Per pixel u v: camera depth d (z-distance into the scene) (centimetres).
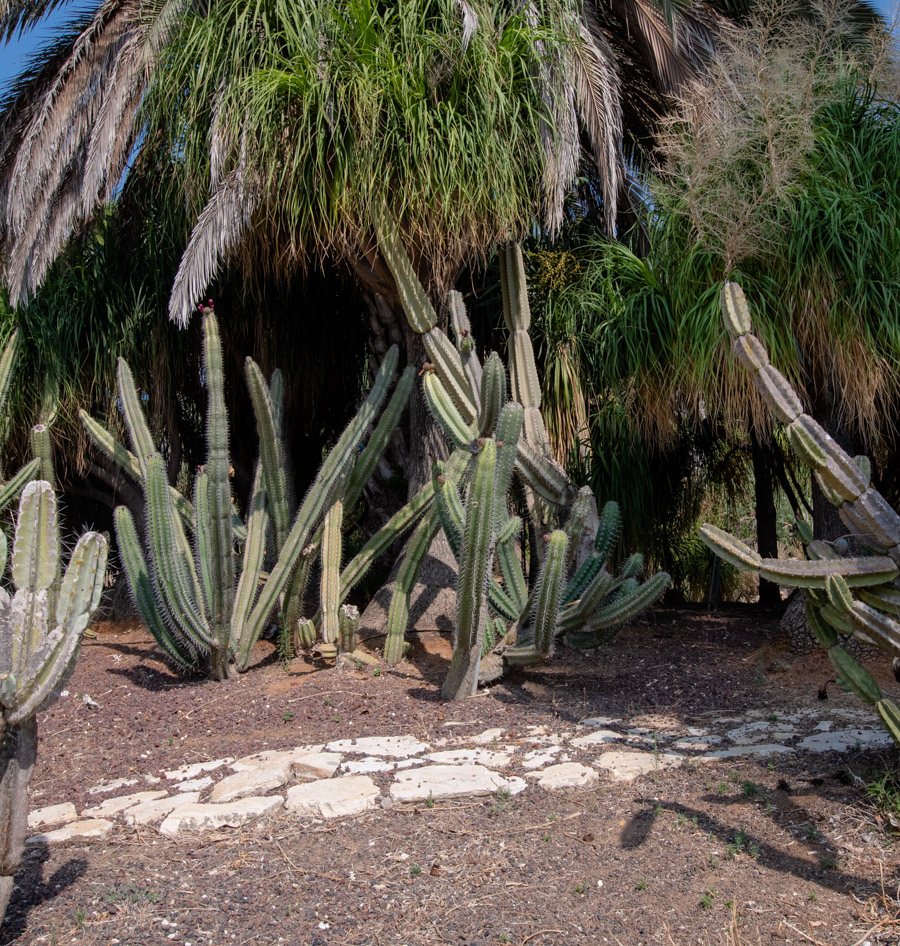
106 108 579
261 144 535
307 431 862
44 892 284
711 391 522
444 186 530
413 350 659
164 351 721
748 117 491
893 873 277
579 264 687
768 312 497
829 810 317
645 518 742
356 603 762
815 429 335
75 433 734
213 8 568
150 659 605
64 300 711
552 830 318
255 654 586
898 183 484
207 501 531
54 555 253
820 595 334
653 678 533
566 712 463
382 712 465
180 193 612
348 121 519
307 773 377
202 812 333
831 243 466
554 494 571
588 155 703
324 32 550
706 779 355
